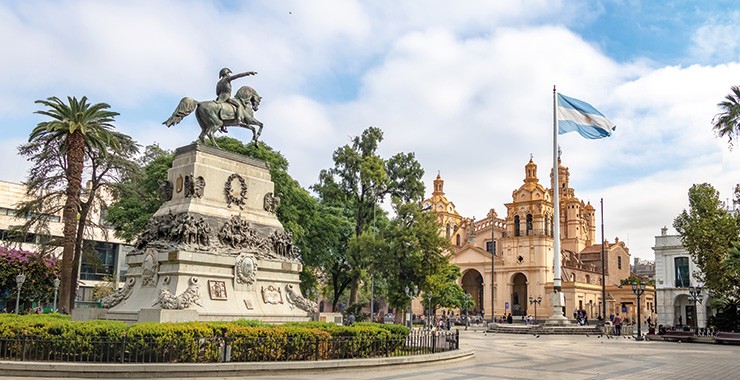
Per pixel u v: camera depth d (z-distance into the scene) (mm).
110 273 74562
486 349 28062
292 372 15812
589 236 114375
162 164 41812
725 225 42125
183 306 19156
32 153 37688
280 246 23859
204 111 23609
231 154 23516
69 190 35281
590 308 86500
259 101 25656
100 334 15125
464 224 104875
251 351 16078
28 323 16031
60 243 36719
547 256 86312
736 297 42500
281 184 42000
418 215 50250
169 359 15086
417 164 57938
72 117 36156
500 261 89438
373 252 50000
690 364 21438
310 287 53031
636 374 17844
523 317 79562
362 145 57594
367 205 57531
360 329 18906
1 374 14086
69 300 34625
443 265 49844
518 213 89875
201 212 21578
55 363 14195
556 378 16344
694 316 60719
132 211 42406
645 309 89875
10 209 67938
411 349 21078
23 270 51156
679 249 61875
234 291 21266
